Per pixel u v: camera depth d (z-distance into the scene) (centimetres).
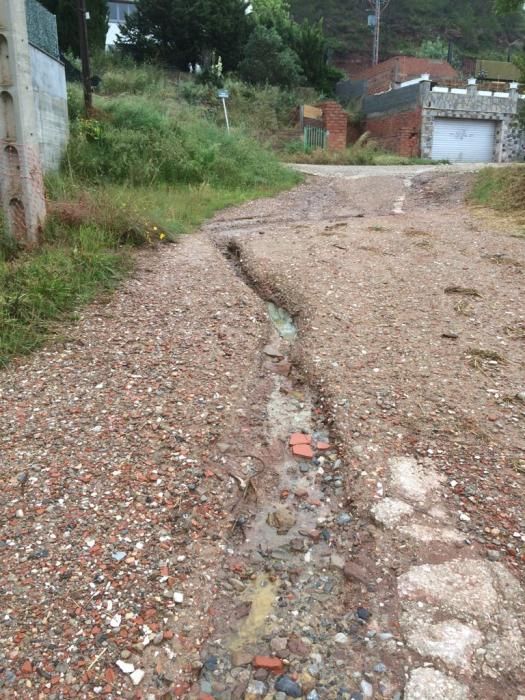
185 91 2161
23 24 497
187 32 2481
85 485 263
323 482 277
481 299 476
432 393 335
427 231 734
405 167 1686
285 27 3061
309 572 227
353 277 529
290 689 181
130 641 194
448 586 213
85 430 303
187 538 238
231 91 2297
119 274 515
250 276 554
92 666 185
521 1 1066
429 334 411
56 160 943
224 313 452
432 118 2495
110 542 232
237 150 1320
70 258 503
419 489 261
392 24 5375
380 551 230
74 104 1126
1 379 354
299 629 202
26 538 233
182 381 351
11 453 285
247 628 203
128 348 391
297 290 498
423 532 237
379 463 279
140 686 181
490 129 2614
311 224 816
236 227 805
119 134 1087
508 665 185
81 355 382
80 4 1095
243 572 227
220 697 179
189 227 777
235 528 249
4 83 498
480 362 368
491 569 220
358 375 357
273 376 370
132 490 261
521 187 893
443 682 180
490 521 242
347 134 2817
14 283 445
